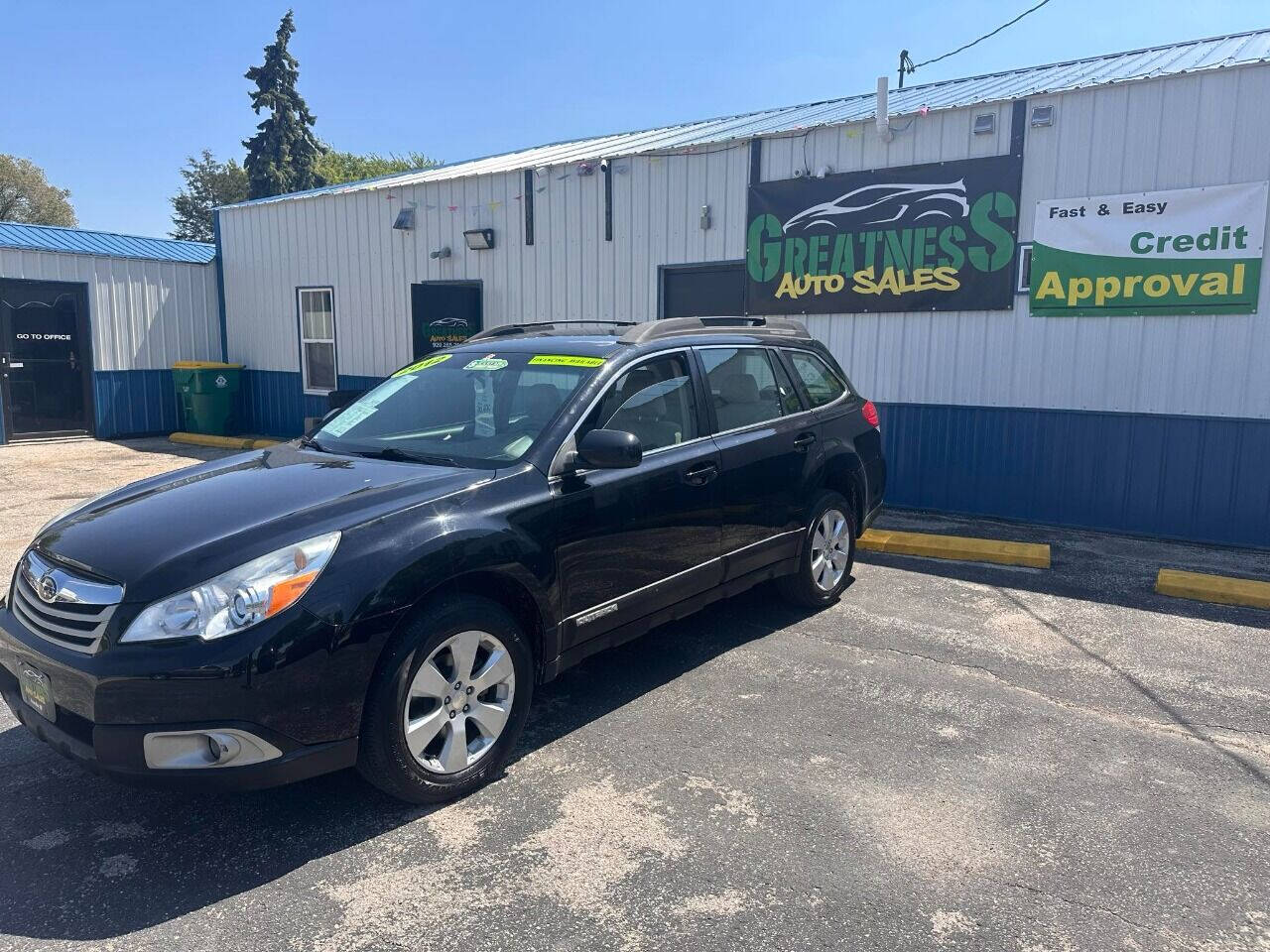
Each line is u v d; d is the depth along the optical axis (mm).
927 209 8602
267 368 15094
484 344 4984
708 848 3168
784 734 4066
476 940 2689
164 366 15359
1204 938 2701
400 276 12781
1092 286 7973
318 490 3566
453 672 3414
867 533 7785
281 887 2949
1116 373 7988
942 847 3176
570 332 5188
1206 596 6113
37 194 54656
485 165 13375
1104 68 9227
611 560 4070
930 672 4809
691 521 4516
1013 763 3812
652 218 10234
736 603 5996
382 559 3184
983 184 8312
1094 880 2990
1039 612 5855
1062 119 7941
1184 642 5320
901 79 12562
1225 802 3502
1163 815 3402
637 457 3795
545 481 3824
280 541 3125
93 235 15453
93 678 2893
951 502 8891
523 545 3619
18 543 7328
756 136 9398
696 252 9969
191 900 2879
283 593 2988
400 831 3273
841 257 9086
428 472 3791
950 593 6273
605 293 10688
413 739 3268
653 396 4523
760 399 5289
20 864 3080
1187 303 7621
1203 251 7508
